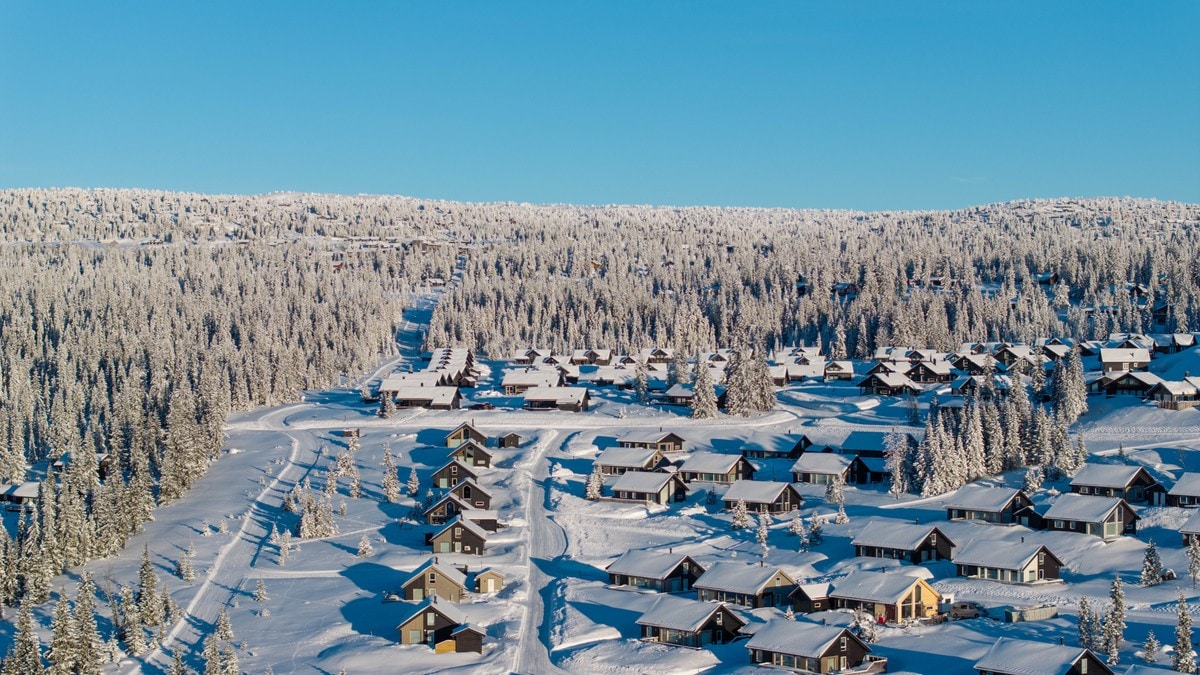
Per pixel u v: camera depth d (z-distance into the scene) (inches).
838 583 3907.5
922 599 3777.1
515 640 3779.5
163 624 4033.0
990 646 3395.7
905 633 3617.1
